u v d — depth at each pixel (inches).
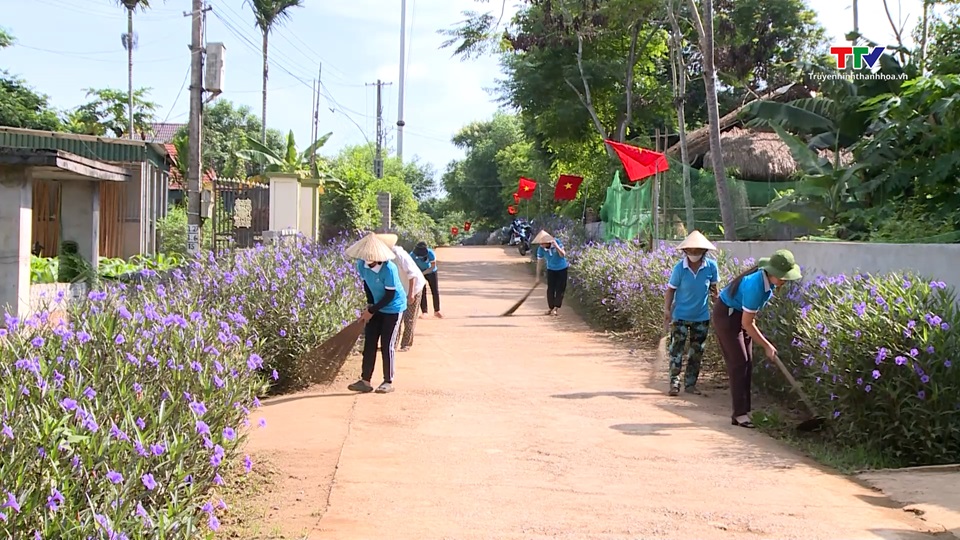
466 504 212.4
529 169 1947.6
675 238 809.5
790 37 1206.9
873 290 288.7
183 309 282.0
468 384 383.6
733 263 443.8
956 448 262.4
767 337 349.7
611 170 1171.3
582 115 1253.1
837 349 276.1
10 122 1178.0
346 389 366.6
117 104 1567.4
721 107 1393.9
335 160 1609.3
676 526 197.5
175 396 195.6
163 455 163.3
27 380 173.5
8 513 124.3
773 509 210.8
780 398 351.3
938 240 417.7
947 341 261.6
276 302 362.6
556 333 572.7
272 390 361.4
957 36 633.0
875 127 621.9
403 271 484.1
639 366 441.4
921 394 260.1
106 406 167.8
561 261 681.6
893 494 224.8
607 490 225.8
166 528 141.8
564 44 1198.3
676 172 876.0
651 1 939.3
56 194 685.3
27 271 368.2
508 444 273.4
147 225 872.9
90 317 229.5
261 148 994.7
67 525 130.1
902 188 555.8
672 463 253.8
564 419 312.0
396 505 211.0
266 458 251.0
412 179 2989.7
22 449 138.2
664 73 1379.2
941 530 193.5
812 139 717.9
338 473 237.1
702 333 371.9
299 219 848.9
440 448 267.3
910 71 641.0
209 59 665.6
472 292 876.0
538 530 193.9
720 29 1126.4
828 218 592.7
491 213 2704.2
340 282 426.6
